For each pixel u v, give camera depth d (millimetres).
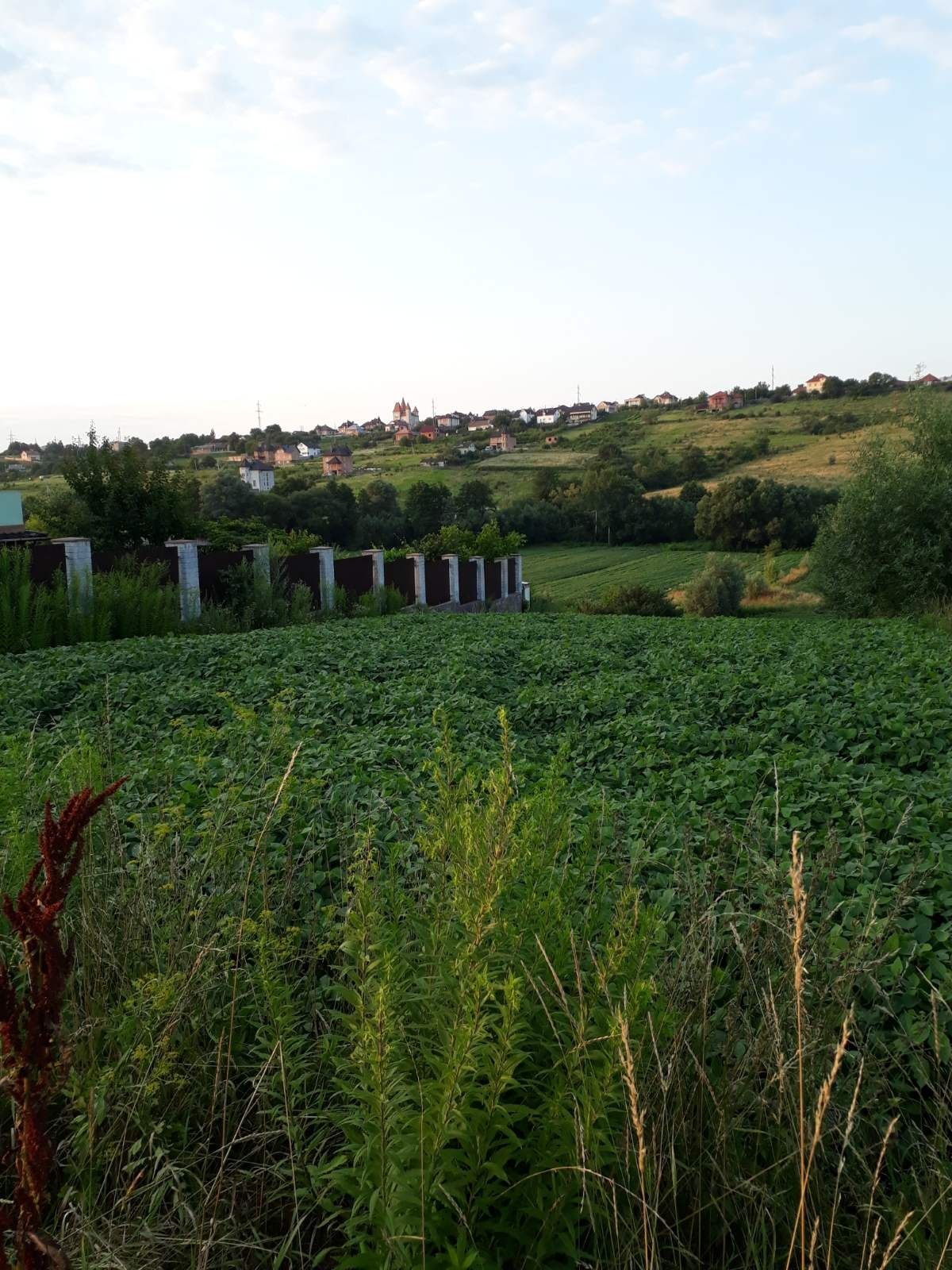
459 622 21859
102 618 18453
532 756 8086
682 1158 2564
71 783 4172
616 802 6160
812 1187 2451
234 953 3426
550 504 102500
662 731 8828
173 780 6371
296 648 14859
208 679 12430
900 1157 2879
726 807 6254
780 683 10812
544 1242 2240
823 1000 2924
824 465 120188
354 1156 2441
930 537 30422
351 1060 2395
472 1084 2156
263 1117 2910
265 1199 2691
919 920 4219
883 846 5074
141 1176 2600
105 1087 2553
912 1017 3457
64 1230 2320
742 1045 2988
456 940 2758
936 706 9438
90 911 3379
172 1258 2445
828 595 33188
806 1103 2549
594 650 15141
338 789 6227
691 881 3643
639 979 2645
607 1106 2285
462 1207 2205
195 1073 2988
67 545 20281
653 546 94562
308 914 4055
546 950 2826
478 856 2848
